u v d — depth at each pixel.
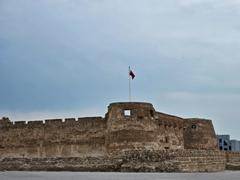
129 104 97.25
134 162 93.12
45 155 109.06
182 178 72.50
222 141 195.62
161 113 103.50
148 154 93.00
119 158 95.31
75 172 94.38
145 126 96.81
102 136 103.06
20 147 112.19
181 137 112.62
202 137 118.12
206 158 98.69
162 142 102.56
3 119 115.25
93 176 77.06
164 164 91.00
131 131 95.81
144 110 97.44
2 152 114.12
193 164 94.56
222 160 105.75
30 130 111.69
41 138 110.06
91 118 104.94
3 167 111.06
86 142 104.62
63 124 108.00
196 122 118.38
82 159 101.31
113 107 98.31
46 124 110.06
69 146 106.56
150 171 90.81
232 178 75.00
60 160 104.56
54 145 108.25
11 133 113.75
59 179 69.50
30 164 108.19
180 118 113.25
